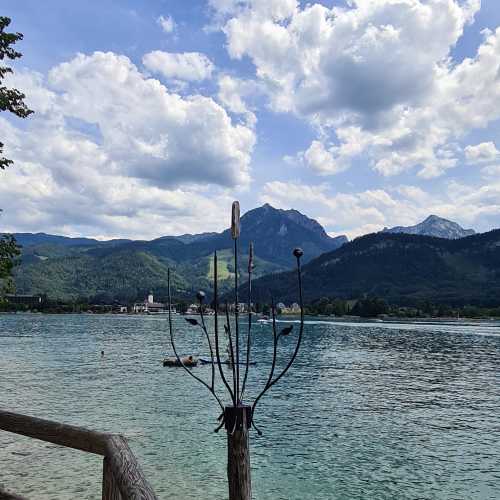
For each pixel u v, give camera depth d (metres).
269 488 20.75
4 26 14.11
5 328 166.38
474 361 79.81
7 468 21.34
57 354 81.00
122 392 43.09
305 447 26.78
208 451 24.92
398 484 21.44
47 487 19.16
